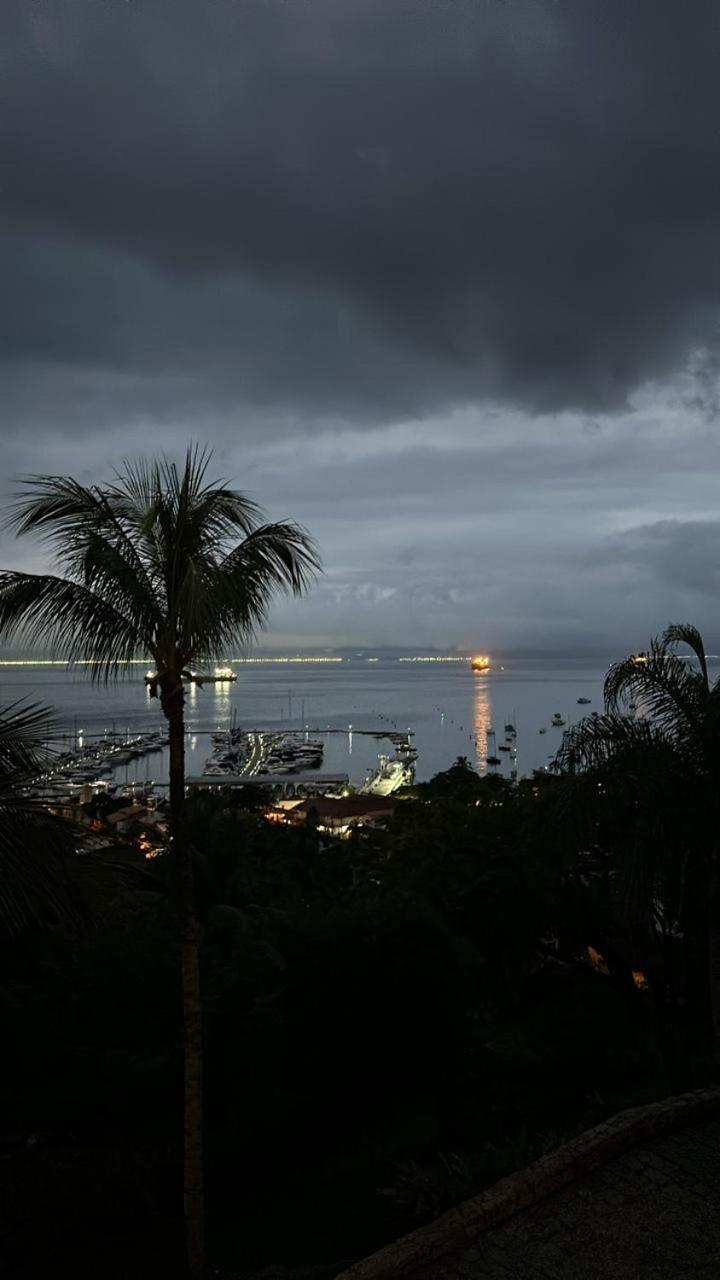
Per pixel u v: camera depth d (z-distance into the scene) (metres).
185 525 9.73
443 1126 15.98
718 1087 8.34
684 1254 5.91
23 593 9.40
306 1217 13.67
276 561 9.87
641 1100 13.45
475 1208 6.29
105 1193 13.90
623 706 11.90
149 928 17.52
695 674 11.77
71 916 8.91
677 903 12.59
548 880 15.84
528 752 167.38
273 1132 16.06
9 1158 14.27
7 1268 12.34
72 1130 15.30
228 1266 12.52
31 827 8.55
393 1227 11.17
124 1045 16.20
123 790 108.75
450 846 18.64
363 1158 15.07
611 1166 7.04
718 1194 6.62
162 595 9.72
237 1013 16.70
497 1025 19.25
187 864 10.22
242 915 19.55
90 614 9.58
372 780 127.00
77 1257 12.70
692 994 13.62
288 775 137.38
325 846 36.97
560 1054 17.66
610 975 17.47
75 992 16.06
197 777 125.38
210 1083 16.44
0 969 15.60
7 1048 15.15
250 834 28.67
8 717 8.77
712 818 11.16
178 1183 14.91
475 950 17.39
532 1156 10.69
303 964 16.58
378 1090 16.44
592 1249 5.98
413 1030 16.30
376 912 17.02
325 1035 16.36
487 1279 5.70
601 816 11.30
